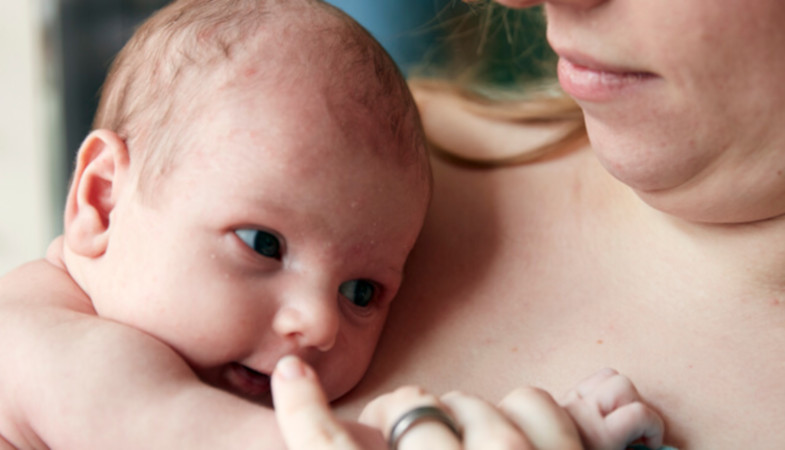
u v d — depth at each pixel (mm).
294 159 819
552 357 789
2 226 2225
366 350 871
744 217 738
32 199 2211
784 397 689
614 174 737
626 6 632
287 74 859
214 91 851
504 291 871
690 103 654
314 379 572
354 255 855
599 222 878
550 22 698
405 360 871
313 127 833
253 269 820
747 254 761
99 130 900
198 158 827
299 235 828
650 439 676
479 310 868
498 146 1012
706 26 612
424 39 1685
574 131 968
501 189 962
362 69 898
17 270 929
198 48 890
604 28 649
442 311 890
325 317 813
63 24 1952
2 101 2158
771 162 685
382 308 902
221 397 724
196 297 807
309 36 902
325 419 546
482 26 1284
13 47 2141
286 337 817
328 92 857
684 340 755
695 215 752
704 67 631
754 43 619
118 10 1938
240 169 814
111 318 844
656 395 724
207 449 682
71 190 901
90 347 750
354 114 859
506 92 1142
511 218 930
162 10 1014
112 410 712
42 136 2156
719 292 773
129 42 1000
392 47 1877
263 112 833
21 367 757
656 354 753
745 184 702
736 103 651
